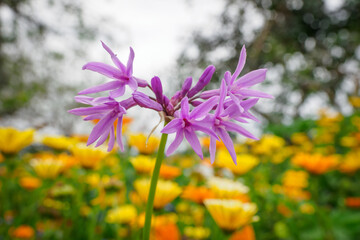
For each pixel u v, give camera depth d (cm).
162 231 229
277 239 325
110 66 158
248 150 520
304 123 662
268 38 1064
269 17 1051
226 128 159
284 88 1136
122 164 329
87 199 348
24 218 291
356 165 437
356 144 486
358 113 645
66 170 329
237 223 207
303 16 1155
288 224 325
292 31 1128
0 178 323
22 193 339
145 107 150
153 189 145
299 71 1130
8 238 263
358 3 1116
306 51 1186
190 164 467
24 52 1156
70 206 292
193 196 271
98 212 282
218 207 206
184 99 146
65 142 338
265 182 391
